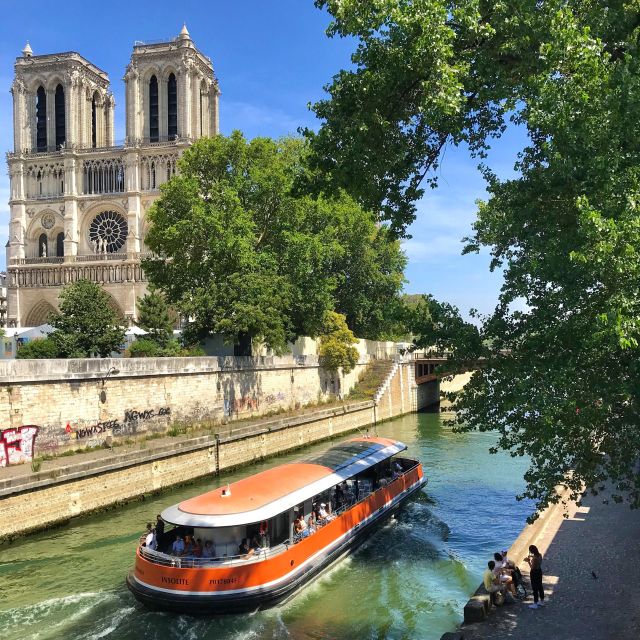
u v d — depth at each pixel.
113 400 35.88
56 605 19.47
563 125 13.23
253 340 56.16
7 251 104.12
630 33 15.84
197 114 103.06
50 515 26.61
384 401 69.62
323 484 24.02
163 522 20.58
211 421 45.06
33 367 30.94
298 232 54.47
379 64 18.67
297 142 71.31
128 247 99.12
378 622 18.98
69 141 102.94
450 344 15.35
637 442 13.55
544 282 14.71
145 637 17.69
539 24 16.39
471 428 14.97
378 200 20.62
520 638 14.85
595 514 24.53
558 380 12.73
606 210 12.75
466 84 18.41
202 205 47.94
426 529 27.89
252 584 19.31
